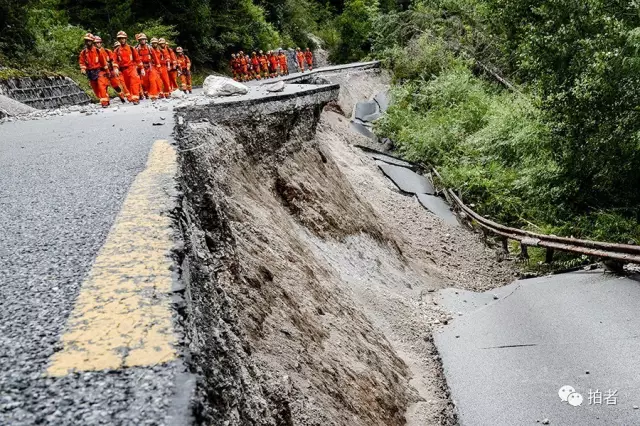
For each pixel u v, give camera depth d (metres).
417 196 16.92
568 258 11.82
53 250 2.43
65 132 7.47
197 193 4.68
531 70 13.76
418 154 20.33
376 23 32.78
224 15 31.62
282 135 10.16
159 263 2.14
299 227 9.13
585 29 12.50
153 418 1.21
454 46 26.34
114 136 6.45
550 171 13.50
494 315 8.89
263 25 36.56
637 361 6.43
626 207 11.77
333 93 12.76
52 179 4.20
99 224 2.79
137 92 13.75
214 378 1.81
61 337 1.60
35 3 20.28
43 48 18.78
